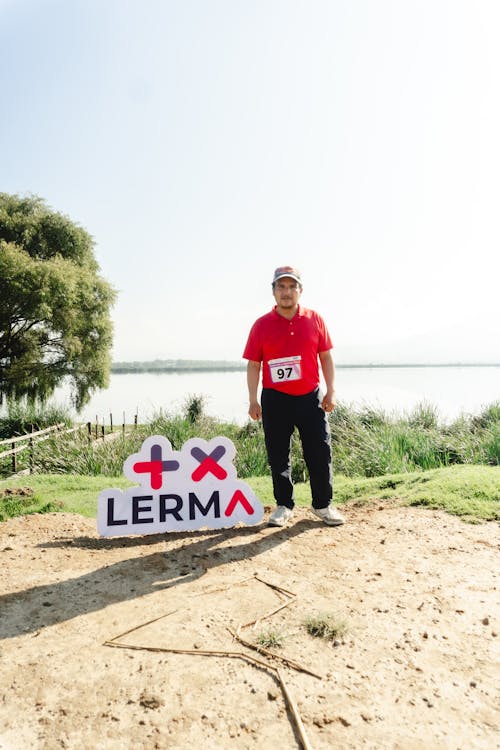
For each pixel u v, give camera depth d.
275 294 3.49
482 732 1.42
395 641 1.93
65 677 1.69
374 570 2.67
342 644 1.90
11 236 23.39
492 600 2.28
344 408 11.20
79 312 21.42
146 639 1.94
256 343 3.63
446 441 7.78
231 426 11.71
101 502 3.44
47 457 8.88
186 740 1.38
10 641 1.94
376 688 1.62
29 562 2.85
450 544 3.05
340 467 7.61
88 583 2.53
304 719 1.47
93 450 8.78
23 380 21.12
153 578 2.60
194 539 3.30
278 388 3.55
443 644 1.90
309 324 3.53
